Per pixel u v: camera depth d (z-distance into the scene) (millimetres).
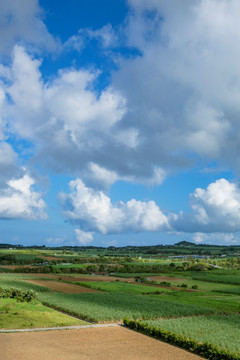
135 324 52344
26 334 46406
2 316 55625
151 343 44844
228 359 38281
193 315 68438
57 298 80562
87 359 37000
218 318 63750
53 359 36281
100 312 63375
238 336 50250
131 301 81750
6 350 38469
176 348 43000
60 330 49719
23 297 73000
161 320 60062
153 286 124812
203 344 40969
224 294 108062
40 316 57250
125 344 43812
